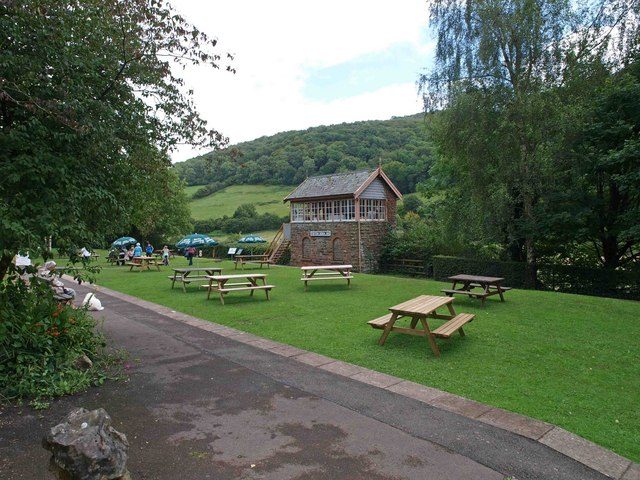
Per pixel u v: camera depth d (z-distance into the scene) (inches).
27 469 146.2
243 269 991.0
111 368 253.3
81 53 252.1
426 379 240.7
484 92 714.8
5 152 217.6
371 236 1169.4
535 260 788.0
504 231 756.6
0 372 214.5
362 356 283.4
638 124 634.2
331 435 171.8
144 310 449.7
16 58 216.2
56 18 234.8
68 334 255.0
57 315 257.1
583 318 412.5
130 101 288.2
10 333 219.1
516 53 711.1
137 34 271.4
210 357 277.7
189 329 358.9
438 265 927.0
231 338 328.2
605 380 245.0
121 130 279.7
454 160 794.2
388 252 1167.0
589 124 652.7
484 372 254.4
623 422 190.4
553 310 453.1
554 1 682.2
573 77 675.4
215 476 142.6
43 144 227.6
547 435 173.3
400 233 1206.9
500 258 869.2
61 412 192.9
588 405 208.5
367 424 181.6
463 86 738.2
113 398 209.2
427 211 1155.9
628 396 221.5
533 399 214.7
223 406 200.2
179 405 201.2
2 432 173.5
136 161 299.4
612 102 648.4
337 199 1186.0
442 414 192.1
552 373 255.3
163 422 183.3
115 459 103.9
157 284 695.7
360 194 1137.4
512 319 406.6
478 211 727.7
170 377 239.3
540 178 681.0
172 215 1685.5
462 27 757.3
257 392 217.5
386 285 673.6
